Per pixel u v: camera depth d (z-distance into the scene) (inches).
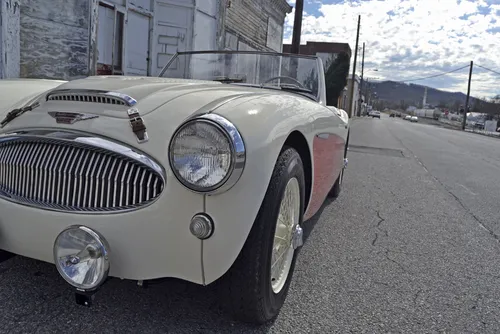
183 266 70.7
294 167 85.0
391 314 98.9
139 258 70.5
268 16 645.9
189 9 371.9
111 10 301.1
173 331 83.2
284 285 93.7
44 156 75.6
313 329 89.3
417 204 212.1
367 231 160.9
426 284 116.9
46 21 256.8
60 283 97.3
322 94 146.4
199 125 66.4
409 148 535.8
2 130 81.6
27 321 82.5
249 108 76.5
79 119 74.8
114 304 90.9
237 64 146.4
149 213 68.5
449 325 96.1
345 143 185.2
